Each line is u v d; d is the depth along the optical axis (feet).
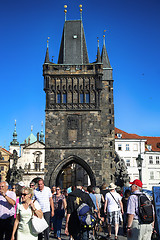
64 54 189.67
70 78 173.58
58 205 59.88
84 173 297.94
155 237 43.78
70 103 169.58
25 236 34.45
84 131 166.71
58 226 59.62
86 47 201.05
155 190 55.77
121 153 266.16
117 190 72.74
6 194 43.21
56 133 165.78
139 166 112.47
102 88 178.50
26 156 338.54
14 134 508.94
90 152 163.73
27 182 330.34
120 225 83.71
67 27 199.41
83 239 32.76
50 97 170.81
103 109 177.99
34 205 35.27
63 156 163.02
